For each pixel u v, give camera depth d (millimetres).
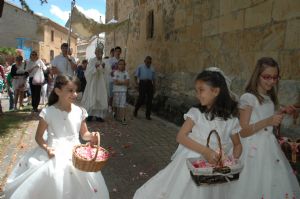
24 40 34312
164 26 11938
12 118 9734
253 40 6859
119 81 9844
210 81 2863
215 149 2904
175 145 7391
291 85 5648
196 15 9508
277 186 3326
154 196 3199
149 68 10844
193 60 9703
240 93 7254
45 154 3447
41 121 3432
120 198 4516
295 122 5391
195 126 2965
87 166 3076
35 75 10617
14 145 6754
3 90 15727
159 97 11758
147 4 13789
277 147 3480
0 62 15953
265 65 3439
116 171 5551
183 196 2969
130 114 11594
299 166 4219
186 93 10070
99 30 16766
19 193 3184
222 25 8125
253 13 6867
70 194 3275
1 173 5090
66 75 3520
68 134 3482
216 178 2744
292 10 5684
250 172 3340
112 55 11680
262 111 3445
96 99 9836
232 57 7684
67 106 3531
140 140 7762
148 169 5719
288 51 5766
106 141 7543
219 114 2910
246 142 3422
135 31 15531
